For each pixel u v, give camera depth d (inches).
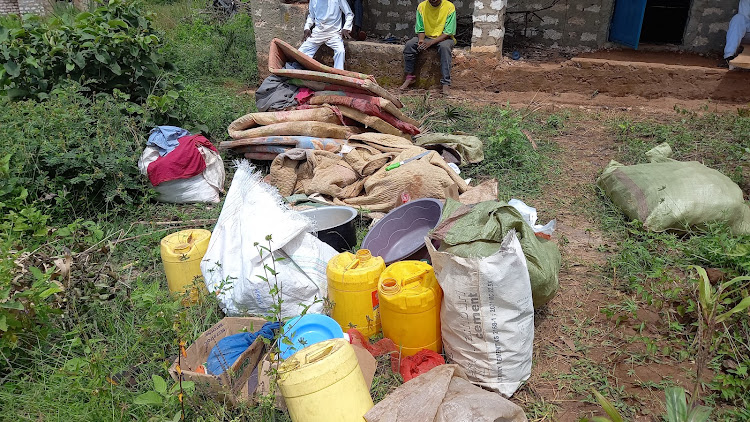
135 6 240.2
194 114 250.5
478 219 134.7
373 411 101.3
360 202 190.2
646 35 390.0
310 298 135.3
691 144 242.8
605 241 178.2
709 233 164.2
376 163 199.3
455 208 152.2
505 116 263.7
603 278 158.2
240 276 135.3
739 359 124.6
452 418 99.0
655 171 187.3
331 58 355.9
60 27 220.5
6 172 168.4
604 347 133.0
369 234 162.6
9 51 210.1
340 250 160.1
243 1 480.4
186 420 109.4
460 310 114.7
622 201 188.4
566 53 354.0
